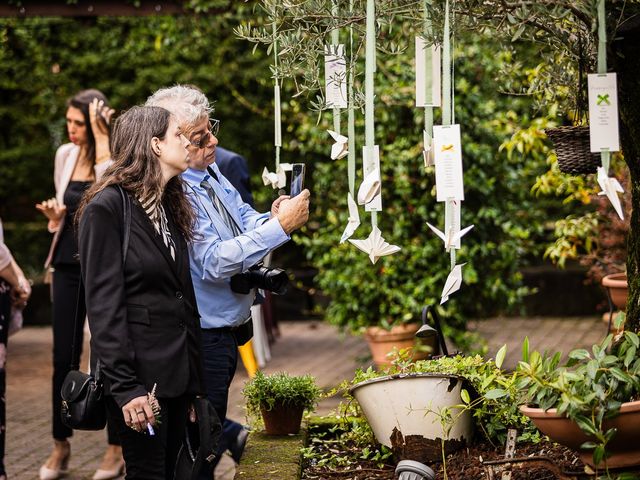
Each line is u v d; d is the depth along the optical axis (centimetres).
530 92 386
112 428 329
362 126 688
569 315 1091
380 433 355
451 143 272
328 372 830
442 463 346
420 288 670
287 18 316
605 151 255
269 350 936
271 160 1161
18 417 714
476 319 723
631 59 312
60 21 1157
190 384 320
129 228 312
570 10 278
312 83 321
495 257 699
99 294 305
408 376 339
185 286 322
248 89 1155
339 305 711
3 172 1201
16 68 1170
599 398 270
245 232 388
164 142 321
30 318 1192
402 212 682
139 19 1145
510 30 318
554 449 345
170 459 331
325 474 370
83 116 546
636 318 327
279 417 417
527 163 699
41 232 1223
